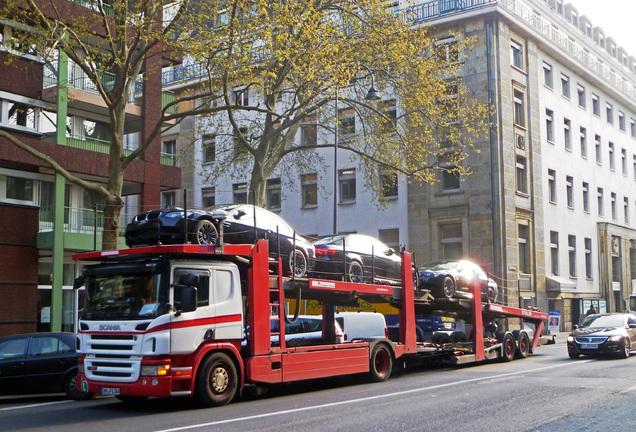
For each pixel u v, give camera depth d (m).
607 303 45.00
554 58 41.81
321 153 39.22
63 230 23.64
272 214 13.43
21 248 22.97
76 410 11.33
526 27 37.53
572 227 42.19
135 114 27.14
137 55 18.59
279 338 12.05
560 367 17.06
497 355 19.55
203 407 10.88
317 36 18.81
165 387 10.15
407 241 36.38
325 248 14.65
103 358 10.70
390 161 25.25
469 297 18.62
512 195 35.19
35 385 13.22
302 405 10.86
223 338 11.03
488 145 34.50
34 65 23.95
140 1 17.98
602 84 47.16
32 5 16.59
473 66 35.38
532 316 21.83
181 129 44.59
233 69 18.55
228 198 42.88
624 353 19.67
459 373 16.27
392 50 22.92
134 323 10.34
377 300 15.48
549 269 38.78
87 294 11.11
